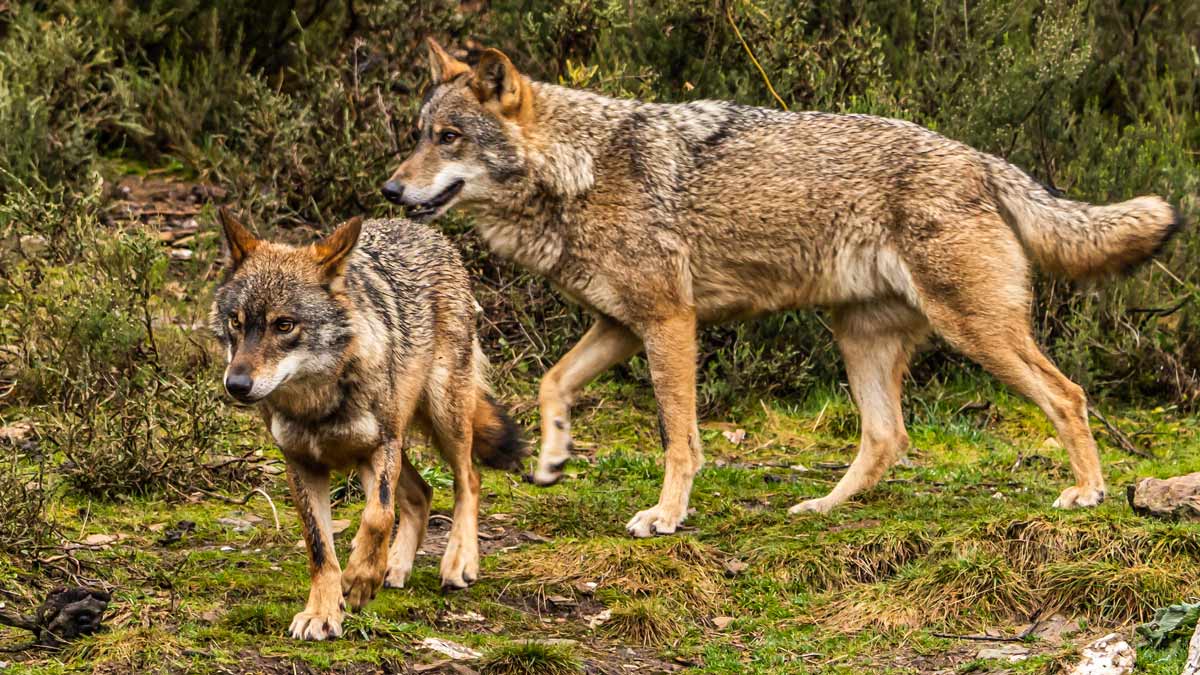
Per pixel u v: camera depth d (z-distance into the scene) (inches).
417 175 562.9
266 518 524.7
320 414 403.9
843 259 568.1
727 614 470.3
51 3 881.5
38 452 544.7
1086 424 552.1
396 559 465.4
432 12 845.8
